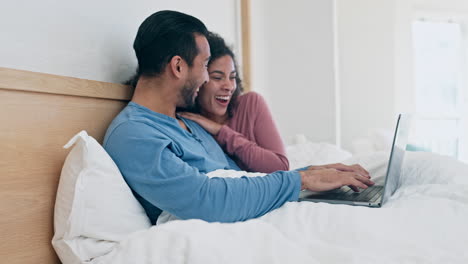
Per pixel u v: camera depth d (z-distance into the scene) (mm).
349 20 3928
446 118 4219
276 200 948
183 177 862
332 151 1988
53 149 866
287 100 2852
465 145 4230
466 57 4227
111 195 827
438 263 662
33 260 796
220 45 1439
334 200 998
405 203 957
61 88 885
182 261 642
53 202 850
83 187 787
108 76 1176
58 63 981
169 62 1046
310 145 2084
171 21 1049
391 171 982
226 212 874
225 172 1080
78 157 812
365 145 3201
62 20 995
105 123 1073
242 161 1415
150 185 868
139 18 1354
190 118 1367
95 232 799
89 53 1094
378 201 968
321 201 1009
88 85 980
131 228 854
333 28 2736
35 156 815
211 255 638
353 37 3926
